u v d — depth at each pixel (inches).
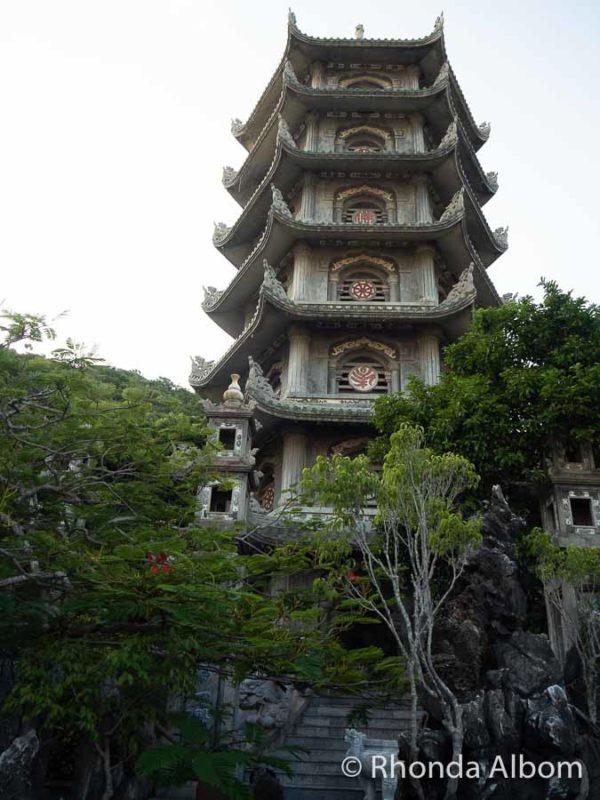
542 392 888.9
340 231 1411.2
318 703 861.8
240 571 673.6
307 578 1042.7
